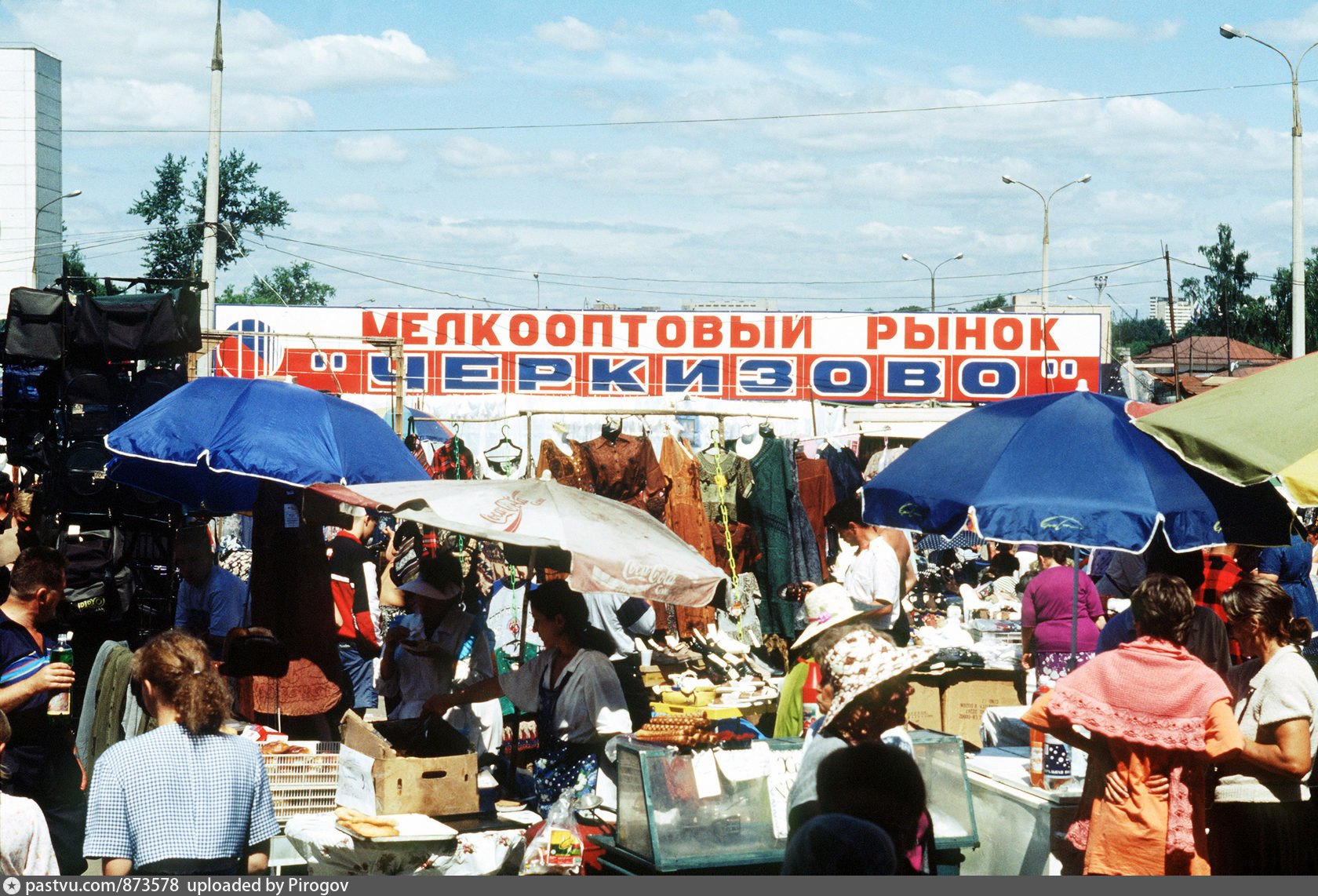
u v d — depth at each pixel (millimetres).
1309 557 8414
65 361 8047
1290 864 4566
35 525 8570
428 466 12234
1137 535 4656
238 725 5465
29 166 51875
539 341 24609
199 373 17609
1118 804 4141
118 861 3566
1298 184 19266
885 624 7641
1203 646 5145
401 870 4566
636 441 10141
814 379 25188
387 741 5195
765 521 10547
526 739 7234
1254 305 62688
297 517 6668
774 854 4637
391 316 24406
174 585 8023
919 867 3203
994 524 4836
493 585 9539
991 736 6371
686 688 7535
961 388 25438
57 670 5074
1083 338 25375
